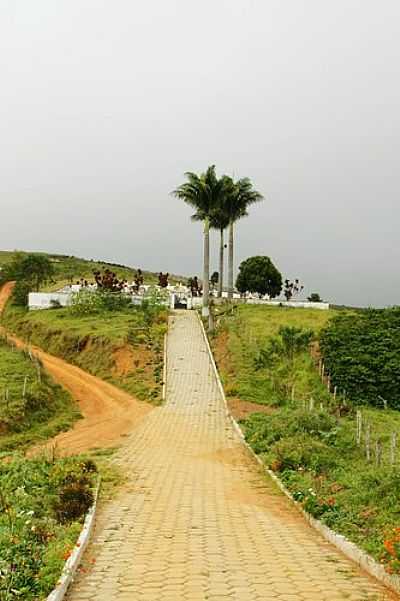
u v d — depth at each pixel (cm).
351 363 2916
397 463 1316
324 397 2720
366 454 1484
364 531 916
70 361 3869
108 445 2034
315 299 6247
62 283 7338
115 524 1041
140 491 1344
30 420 2345
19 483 1190
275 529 1023
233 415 2495
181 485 1414
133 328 4072
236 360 3281
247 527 1033
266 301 5681
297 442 1598
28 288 5866
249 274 6550
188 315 4750
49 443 2092
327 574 760
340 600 656
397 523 877
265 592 680
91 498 1132
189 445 2006
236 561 816
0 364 3041
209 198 4566
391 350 3042
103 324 4306
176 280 10006
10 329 5084
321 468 1427
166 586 705
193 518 1093
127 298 5222
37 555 767
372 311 3806
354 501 1062
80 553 826
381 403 2694
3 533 837
